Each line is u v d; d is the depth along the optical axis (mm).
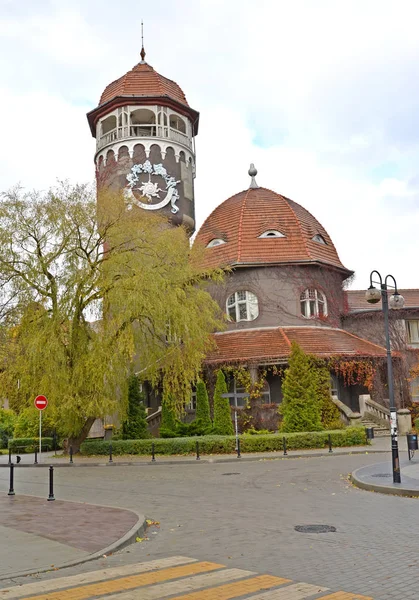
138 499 14633
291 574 7434
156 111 43562
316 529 10141
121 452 27562
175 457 25391
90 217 27062
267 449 25672
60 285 26281
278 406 32406
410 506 12156
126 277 26312
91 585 7102
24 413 28469
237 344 35031
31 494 15992
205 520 11469
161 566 7988
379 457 22250
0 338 29453
